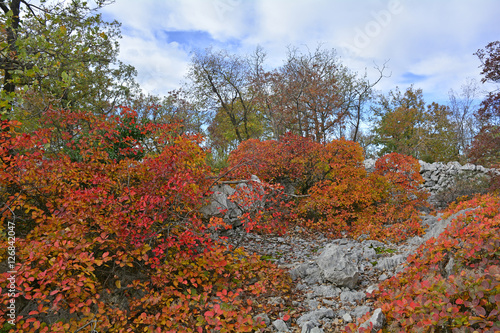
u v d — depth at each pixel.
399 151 24.95
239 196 6.48
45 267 3.55
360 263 6.03
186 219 4.98
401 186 10.23
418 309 3.15
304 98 17.16
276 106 18.33
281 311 4.30
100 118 5.71
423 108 26.91
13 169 4.18
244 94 23.03
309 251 7.17
